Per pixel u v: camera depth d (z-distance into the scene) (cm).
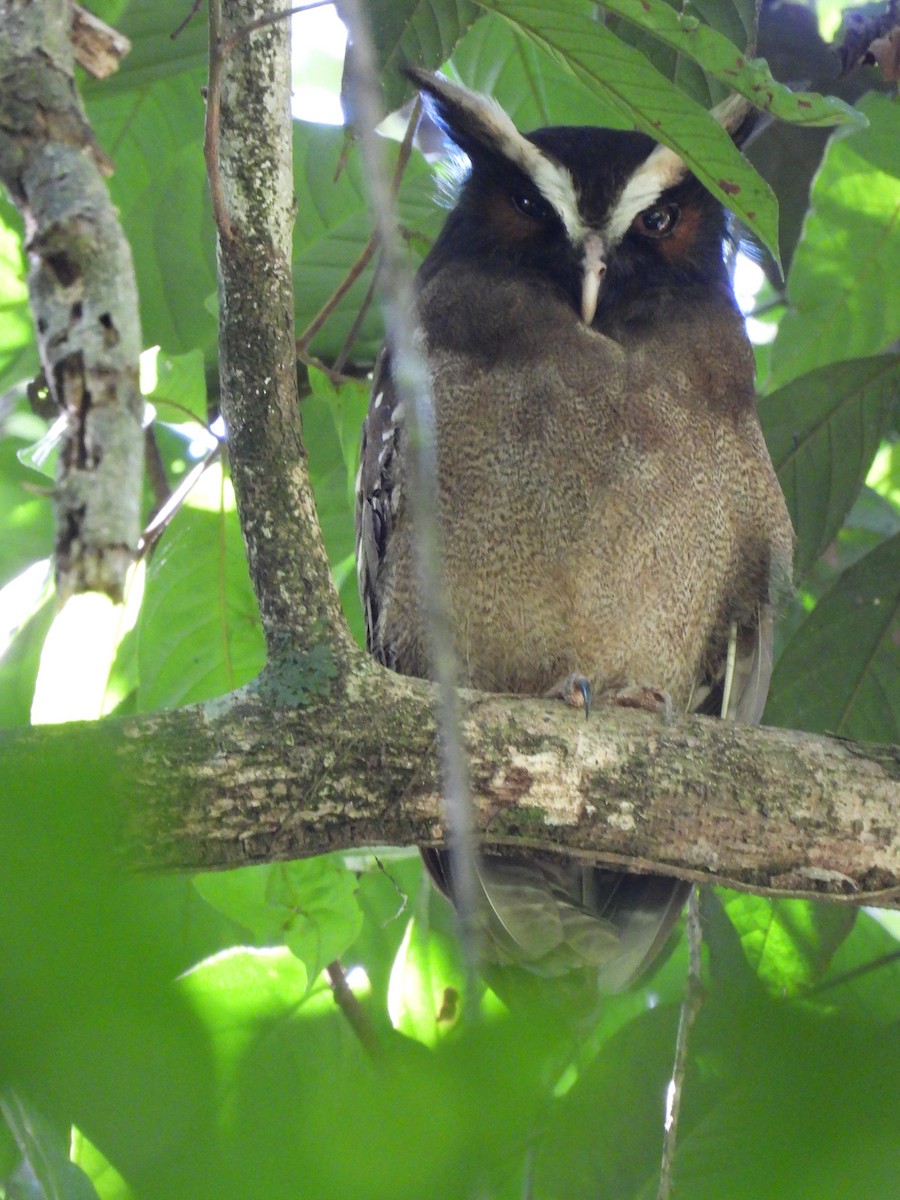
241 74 637
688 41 644
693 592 976
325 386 995
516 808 690
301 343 981
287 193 653
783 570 1003
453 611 964
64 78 694
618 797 695
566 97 1159
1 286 1005
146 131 1118
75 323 635
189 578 920
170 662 919
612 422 946
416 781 654
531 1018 313
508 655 973
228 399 662
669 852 704
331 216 1082
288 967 820
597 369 949
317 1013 805
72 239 649
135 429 631
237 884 822
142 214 1060
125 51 811
